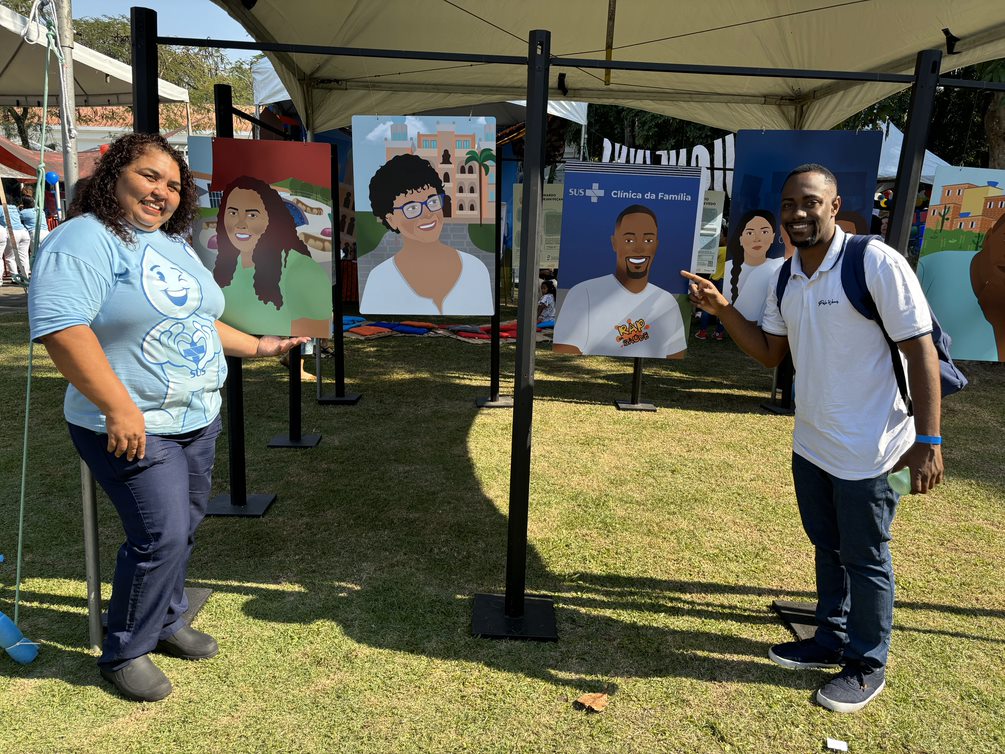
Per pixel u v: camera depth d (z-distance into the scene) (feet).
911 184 9.15
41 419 17.71
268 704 7.72
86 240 6.66
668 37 17.95
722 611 9.95
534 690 8.11
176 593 8.48
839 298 7.36
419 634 9.13
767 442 17.72
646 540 12.07
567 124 43.39
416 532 12.10
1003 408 21.70
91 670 8.20
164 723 7.38
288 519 12.49
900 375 7.25
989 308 9.86
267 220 10.33
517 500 9.05
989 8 13.74
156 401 7.25
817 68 19.72
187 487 7.75
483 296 10.44
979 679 8.54
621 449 16.89
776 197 11.61
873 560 7.74
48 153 50.88
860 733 7.57
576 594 10.27
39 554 10.92
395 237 10.16
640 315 10.87
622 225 10.51
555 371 25.54
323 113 23.12
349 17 16.21
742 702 8.02
